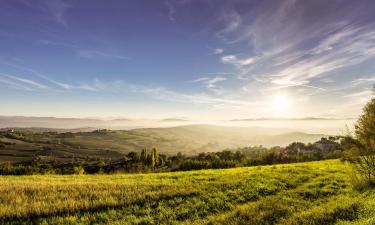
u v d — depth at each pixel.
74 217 15.46
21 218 15.21
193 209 17.77
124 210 17.34
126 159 138.62
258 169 40.12
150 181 29.30
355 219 13.82
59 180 31.50
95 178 34.78
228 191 22.81
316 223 13.98
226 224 14.66
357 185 22.70
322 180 28.20
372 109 22.64
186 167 83.88
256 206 17.84
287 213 16.30
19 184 23.97
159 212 17.12
